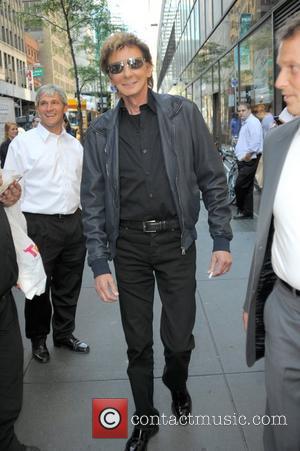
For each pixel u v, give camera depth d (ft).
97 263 9.21
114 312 16.07
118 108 9.04
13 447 8.83
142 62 8.72
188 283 9.43
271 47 29.04
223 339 13.80
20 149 12.41
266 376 7.18
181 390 10.29
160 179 8.98
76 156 12.76
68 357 13.28
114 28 58.90
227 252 9.35
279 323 6.91
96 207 9.38
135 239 9.25
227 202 9.50
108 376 12.26
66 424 10.48
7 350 8.55
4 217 8.58
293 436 7.11
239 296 16.88
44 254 12.56
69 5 55.01
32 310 12.88
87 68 87.45
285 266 6.75
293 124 6.88
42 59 286.46
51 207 12.46
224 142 48.62
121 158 9.02
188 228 9.22
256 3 33.04
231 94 43.70
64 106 12.35
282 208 6.68
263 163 7.25
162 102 8.96
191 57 84.38
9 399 8.61
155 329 14.55
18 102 223.30
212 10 55.62
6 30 217.97
